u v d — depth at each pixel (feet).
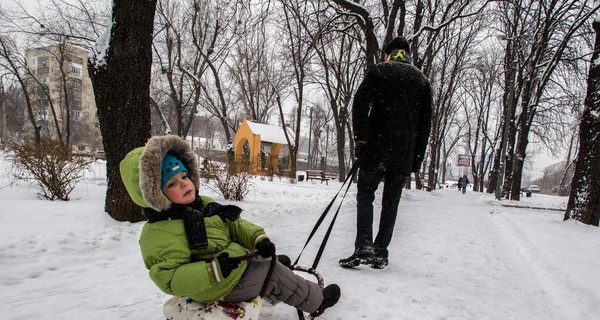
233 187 34.12
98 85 19.56
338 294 9.02
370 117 13.30
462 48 93.86
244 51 104.12
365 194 13.16
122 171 7.22
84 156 28.43
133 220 19.80
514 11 71.72
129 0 19.16
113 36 19.34
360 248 12.87
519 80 76.48
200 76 74.49
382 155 12.75
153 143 7.03
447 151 189.16
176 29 71.00
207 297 7.05
